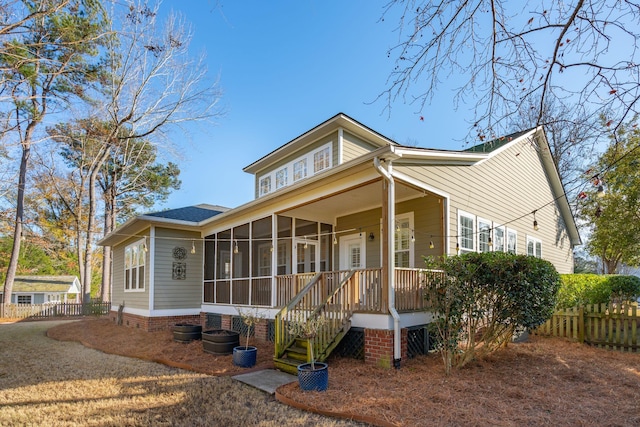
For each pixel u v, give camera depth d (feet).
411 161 24.84
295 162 45.52
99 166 78.07
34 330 47.83
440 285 20.22
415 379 18.98
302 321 21.40
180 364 24.34
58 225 88.79
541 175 45.91
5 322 61.36
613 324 26.73
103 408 17.17
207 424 15.08
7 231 86.89
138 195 96.63
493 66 14.66
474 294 19.97
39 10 24.47
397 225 32.63
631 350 25.11
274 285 31.73
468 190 31.01
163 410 16.76
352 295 23.90
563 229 50.72
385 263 22.06
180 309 41.06
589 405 15.69
